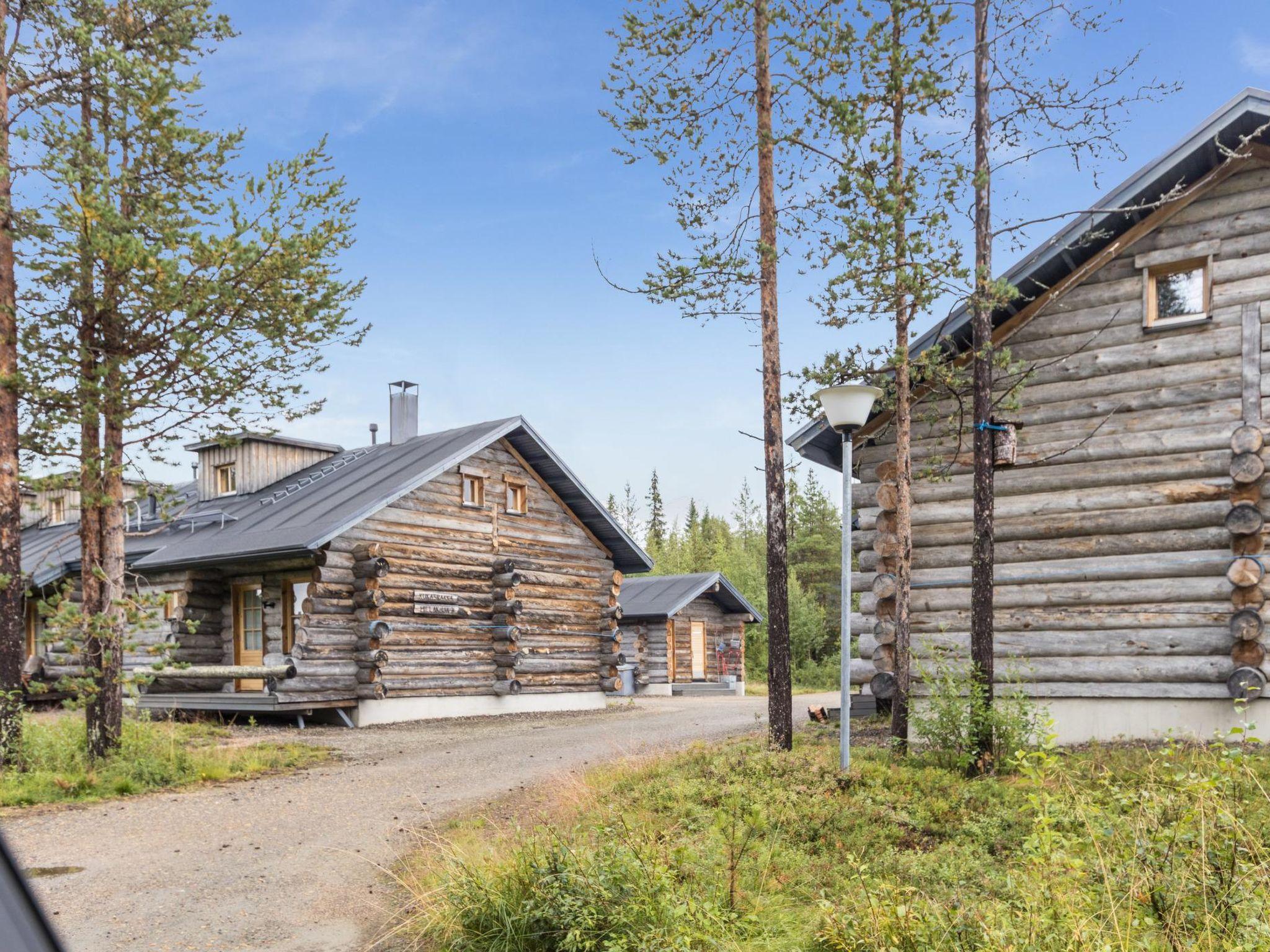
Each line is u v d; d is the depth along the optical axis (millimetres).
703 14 12547
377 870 8305
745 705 24625
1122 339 13000
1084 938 4934
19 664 12508
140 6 13289
